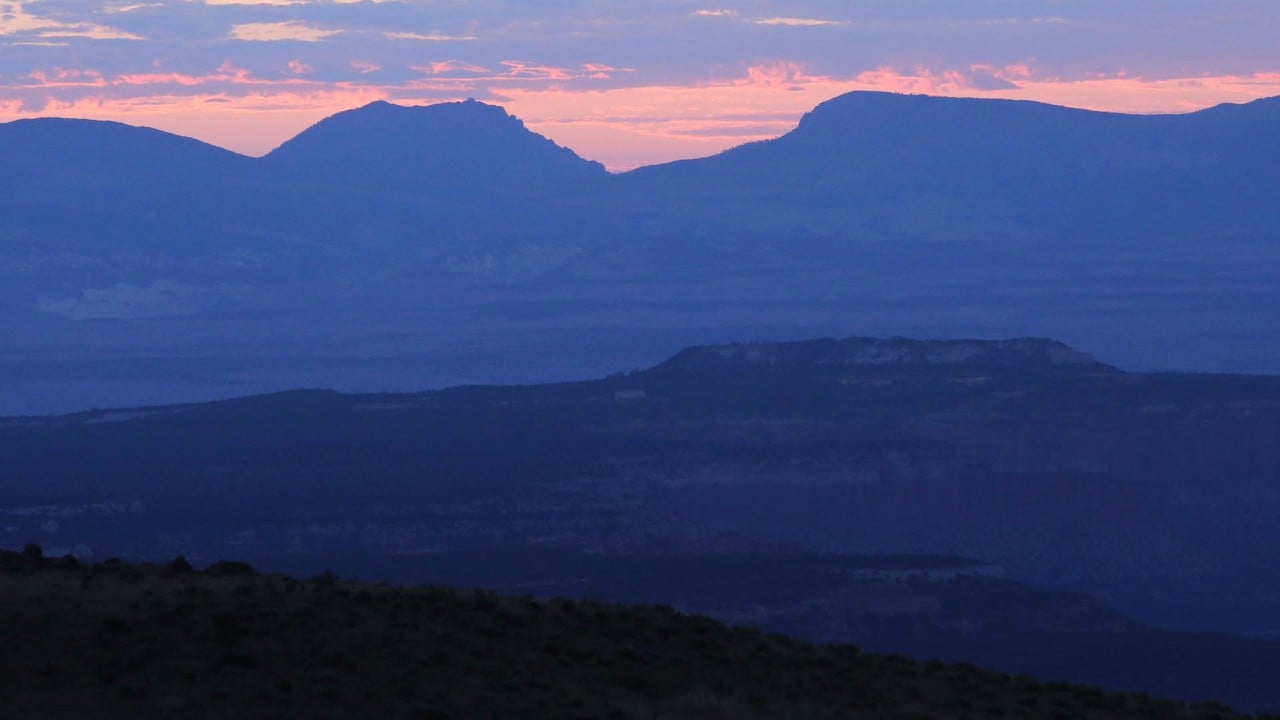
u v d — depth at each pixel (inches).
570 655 3710.6
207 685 3277.6
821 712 3609.7
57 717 3097.9
